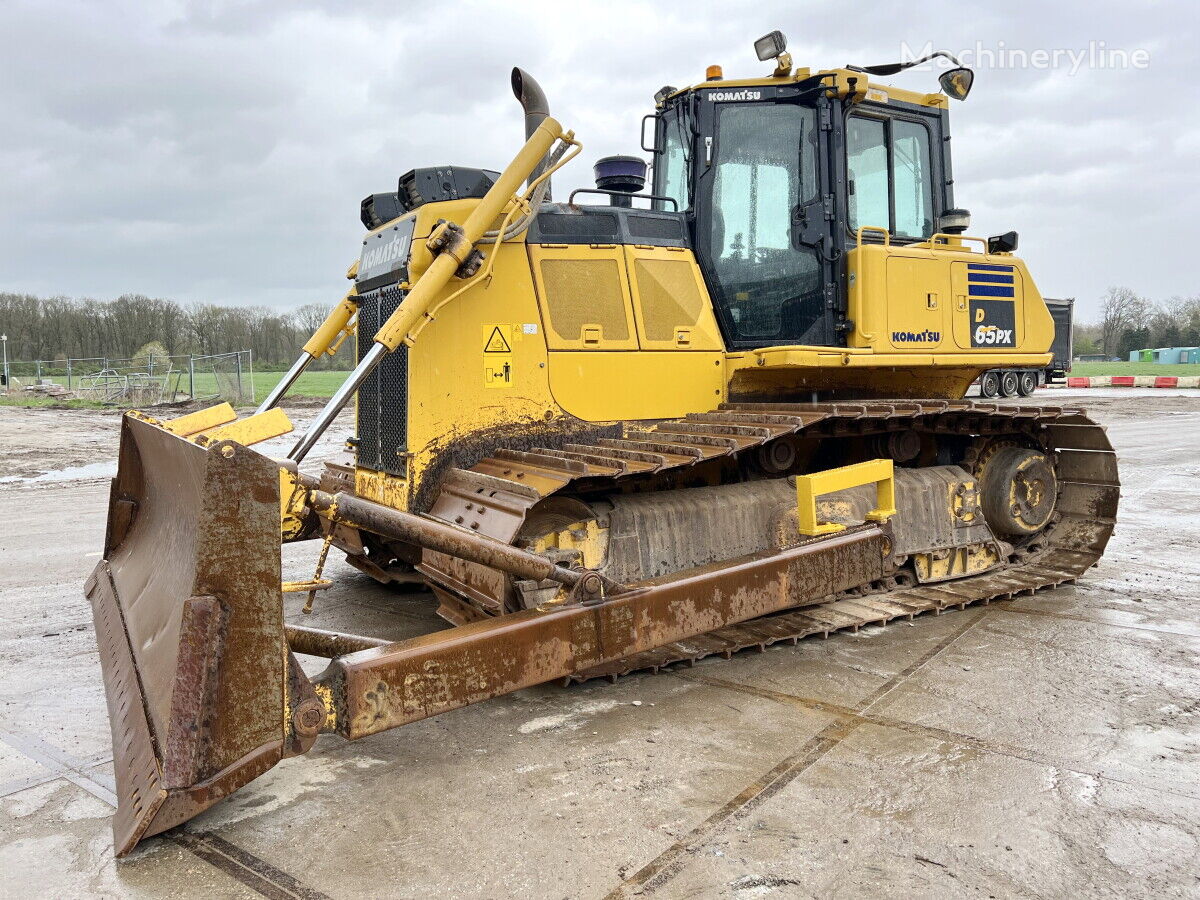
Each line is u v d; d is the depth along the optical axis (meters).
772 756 3.55
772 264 5.34
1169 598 5.86
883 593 5.66
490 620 3.49
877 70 5.69
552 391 4.76
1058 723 3.84
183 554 3.38
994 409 5.50
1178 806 3.12
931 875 2.72
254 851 2.92
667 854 2.86
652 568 4.65
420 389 4.44
